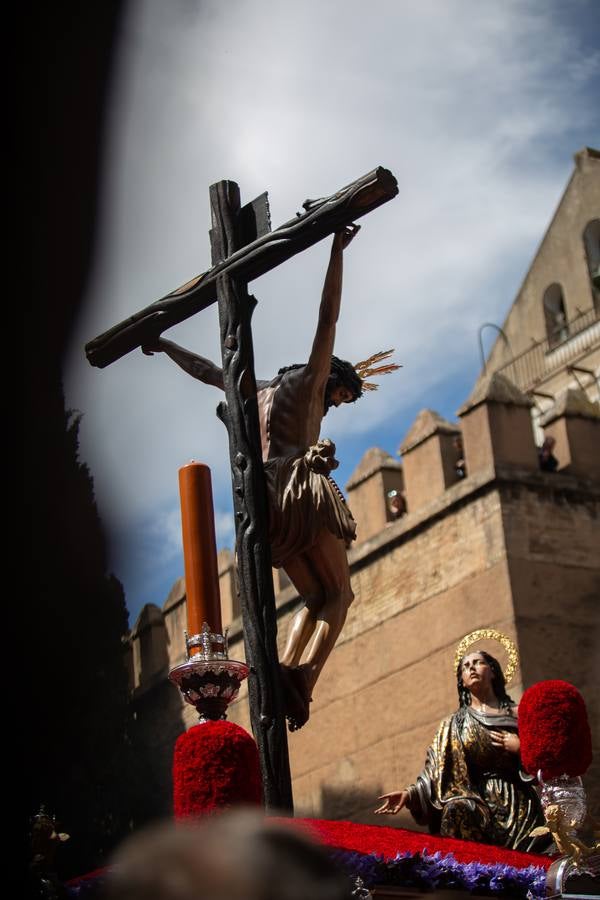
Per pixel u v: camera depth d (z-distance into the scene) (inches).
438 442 717.9
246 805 140.9
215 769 141.2
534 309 1125.7
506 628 660.1
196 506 179.3
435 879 148.2
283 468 203.2
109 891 54.7
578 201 1123.9
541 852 213.2
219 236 213.8
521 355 1120.2
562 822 160.9
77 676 365.1
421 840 171.8
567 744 171.3
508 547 671.1
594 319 1087.6
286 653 201.2
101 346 226.2
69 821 427.2
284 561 204.4
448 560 699.4
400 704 701.9
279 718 184.9
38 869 142.3
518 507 682.2
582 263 1109.1
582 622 668.7
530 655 651.5
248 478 198.1
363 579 744.3
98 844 442.6
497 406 700.7
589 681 655.8
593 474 703.7
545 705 173.5
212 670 168.6
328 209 198.8
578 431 710.5
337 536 202.4
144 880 52.6
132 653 716.0
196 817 139.4
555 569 675.4
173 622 710.5
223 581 754.8
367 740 713.6
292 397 209.0
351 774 717.3
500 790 219.1
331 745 731.4
